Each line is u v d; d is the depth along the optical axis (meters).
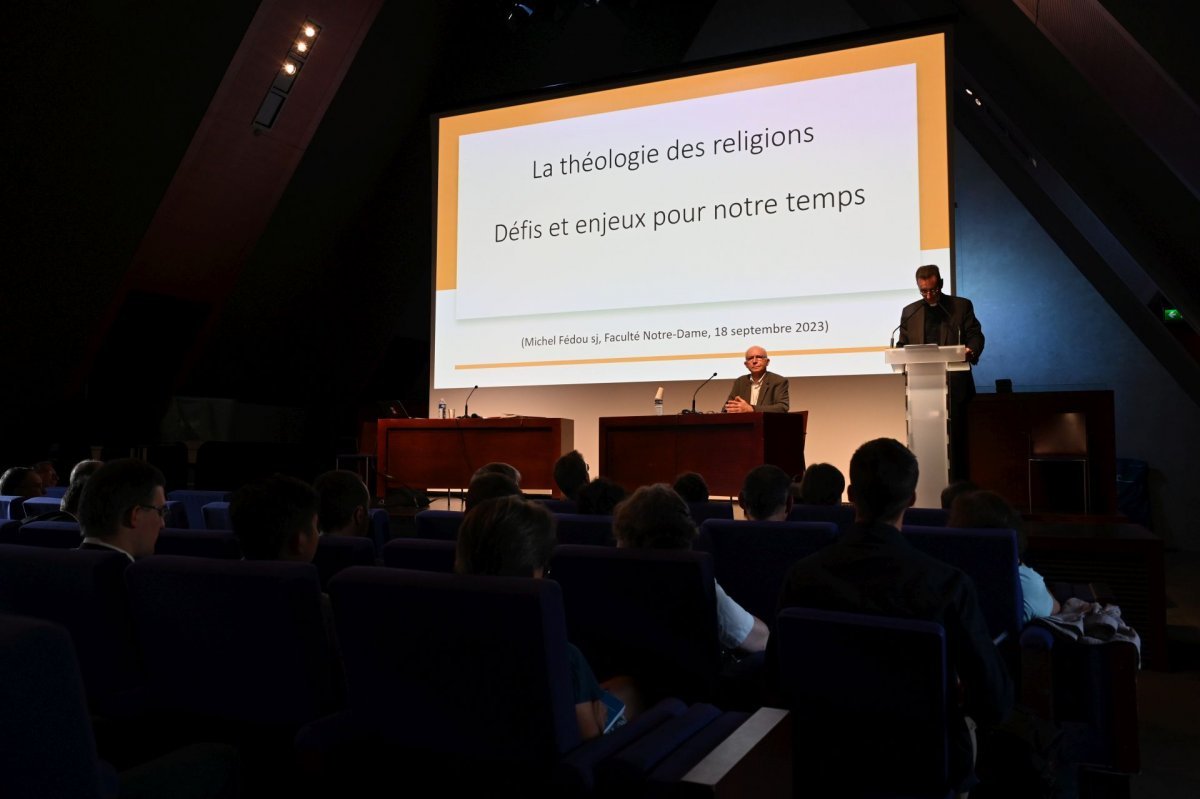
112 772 1.06
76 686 0.84
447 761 1.41
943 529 2.35
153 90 7.73
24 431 9.00
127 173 8.06
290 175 9.22
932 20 6.18
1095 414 5.48
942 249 6.10
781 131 6.58
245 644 1.63
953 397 5.14
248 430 10.96
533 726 1.32
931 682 1.48
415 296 11.54
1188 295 6.80
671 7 9.99
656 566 1.90
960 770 1.58
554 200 7.18
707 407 6.63
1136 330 8.91
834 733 1.60
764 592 2.55
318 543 2.15
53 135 7.47
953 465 5.04
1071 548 4.33
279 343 10.86
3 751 0.78
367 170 10.13
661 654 2.00
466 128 7.54
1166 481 8.91
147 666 1.76
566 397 7.06
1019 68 6.94
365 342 11.46
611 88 7.09
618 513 2.15
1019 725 1.89
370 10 8.54
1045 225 9.24
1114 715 2.40
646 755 1.24
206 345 10.03
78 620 1.79
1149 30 4.48
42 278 8.16
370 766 1.45
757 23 10.15
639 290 6.88
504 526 1.50
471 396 7.36
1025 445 5.61
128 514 2.07
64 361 8.80
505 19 9.82
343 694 1.66
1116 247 7.87
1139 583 4.22
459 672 1.35
